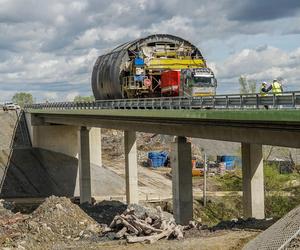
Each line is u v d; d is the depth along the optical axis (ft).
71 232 123.34
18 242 108.27
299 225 74.33
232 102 114.62
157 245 96.84
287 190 215.92
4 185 254.47
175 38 190.49
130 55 192.95
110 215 159.12
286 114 97.25
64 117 256.73
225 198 229.86
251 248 80.33
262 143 113.60
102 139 381.60
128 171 221.46
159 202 225.35
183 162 147.64
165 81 175.42
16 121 313.94
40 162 277.03
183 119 137.90
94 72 235.40
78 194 259.39
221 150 393.50
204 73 162.40
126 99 175.42
